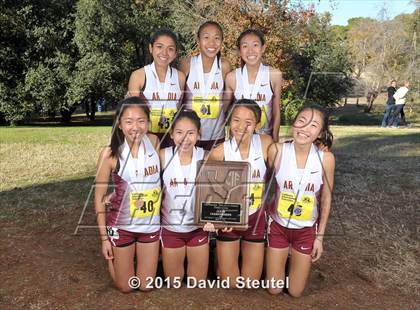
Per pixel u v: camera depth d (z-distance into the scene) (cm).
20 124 2077
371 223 466
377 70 2356
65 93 1939
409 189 589
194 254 308
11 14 1812
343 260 378
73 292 309
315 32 1936
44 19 1898
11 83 1917
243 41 355
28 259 359
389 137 1065
